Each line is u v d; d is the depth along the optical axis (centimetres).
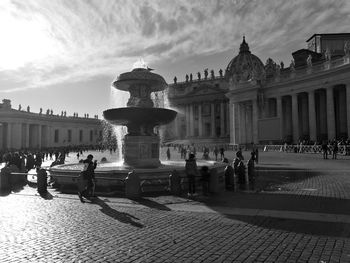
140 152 2022
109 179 1510
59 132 11825
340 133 5559
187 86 12344
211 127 11031
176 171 1510
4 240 827
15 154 2450
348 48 4966
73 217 1075
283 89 6197
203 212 1129
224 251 727
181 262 666
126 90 2266
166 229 915
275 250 727
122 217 1067
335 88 5681
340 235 832
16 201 1409
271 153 4859
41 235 870
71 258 695
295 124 5934
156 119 1927
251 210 1148
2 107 9900
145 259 685
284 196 1420
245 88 6838
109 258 693
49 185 1895
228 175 1634
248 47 9725
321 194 1434
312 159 3531
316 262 651
